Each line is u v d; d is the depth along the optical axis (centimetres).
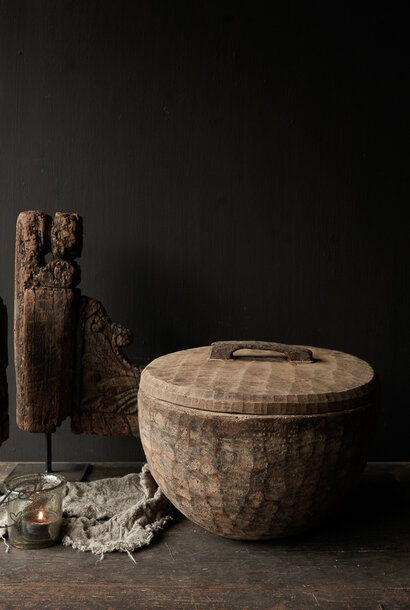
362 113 233
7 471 223
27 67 230
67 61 230
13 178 234
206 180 235
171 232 237
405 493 204
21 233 201
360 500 198
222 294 239
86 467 225
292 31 231
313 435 143
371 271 239
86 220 236
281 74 232
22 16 229
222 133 233
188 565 158
